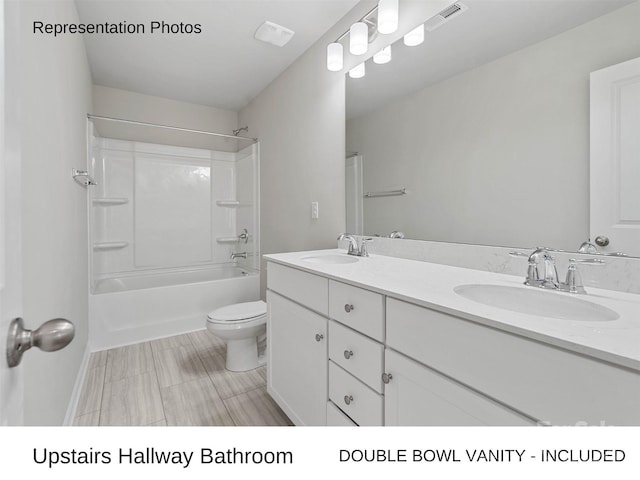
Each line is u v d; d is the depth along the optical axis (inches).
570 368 22.2
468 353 28.4
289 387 57.4
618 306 31.0
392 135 65.7
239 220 136.8
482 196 50.7
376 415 38.0
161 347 91.7
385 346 37.3
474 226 52.0
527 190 45.3
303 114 92.0
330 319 47.0
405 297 34.0
